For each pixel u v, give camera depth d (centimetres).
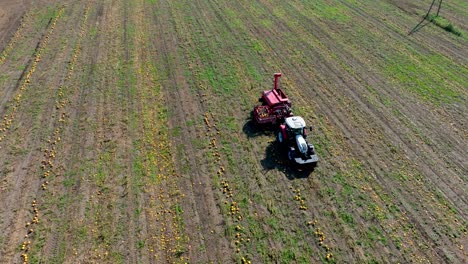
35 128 2061
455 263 1412
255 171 1805
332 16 3350
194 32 3052
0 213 1596
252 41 2936
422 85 2438
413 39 2984
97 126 2077
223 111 2197
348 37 3003
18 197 1670
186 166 1833
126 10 3425
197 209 1622
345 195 1681
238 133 2039
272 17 3322
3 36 2983
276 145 1959
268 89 2384
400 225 1554
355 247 1471
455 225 1554
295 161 1767
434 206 1633
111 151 1914
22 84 2417
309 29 3122
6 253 1447
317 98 2314
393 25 3197
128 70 2561
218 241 1495
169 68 2589
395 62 2683
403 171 1806
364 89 2398
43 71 2550
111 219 1578
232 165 1841
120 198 1670
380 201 1656
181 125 2092
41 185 1727
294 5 3566
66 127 2069
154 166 1833
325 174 1789
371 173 1797
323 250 1464
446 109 2225
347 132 2047
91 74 2517
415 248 1466
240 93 2348
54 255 1440
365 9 3494
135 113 2175
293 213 1606
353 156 1892
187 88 2391
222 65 2630
